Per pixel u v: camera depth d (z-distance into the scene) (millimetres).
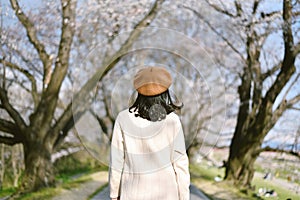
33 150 8672
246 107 9766
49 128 8891
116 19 9773
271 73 9453
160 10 9836
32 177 8508
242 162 9477
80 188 8969
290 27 7738
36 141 8703
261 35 9000
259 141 9250
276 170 9273
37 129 8742
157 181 2371
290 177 8781
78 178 10828
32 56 9914
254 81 9500
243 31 9242
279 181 9055
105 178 11008
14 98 10812
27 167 8617
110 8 9555
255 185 9055
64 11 9062
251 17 8695
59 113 11461
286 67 8242
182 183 2408
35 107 9539
